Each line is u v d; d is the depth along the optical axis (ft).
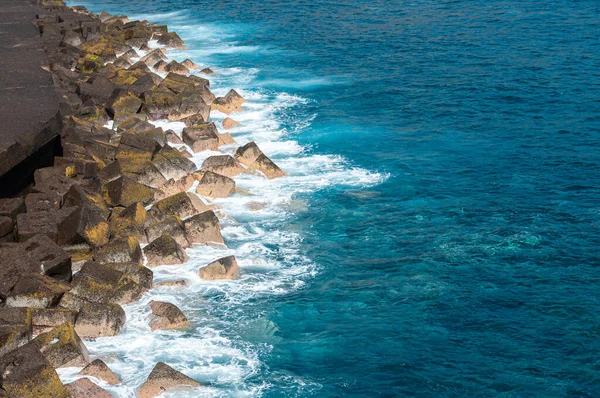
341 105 125.70
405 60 150.30
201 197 89.04
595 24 169.48
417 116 118.83
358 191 92.38
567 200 88.17
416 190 92.32
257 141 109.50
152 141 94.53
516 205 87.30
